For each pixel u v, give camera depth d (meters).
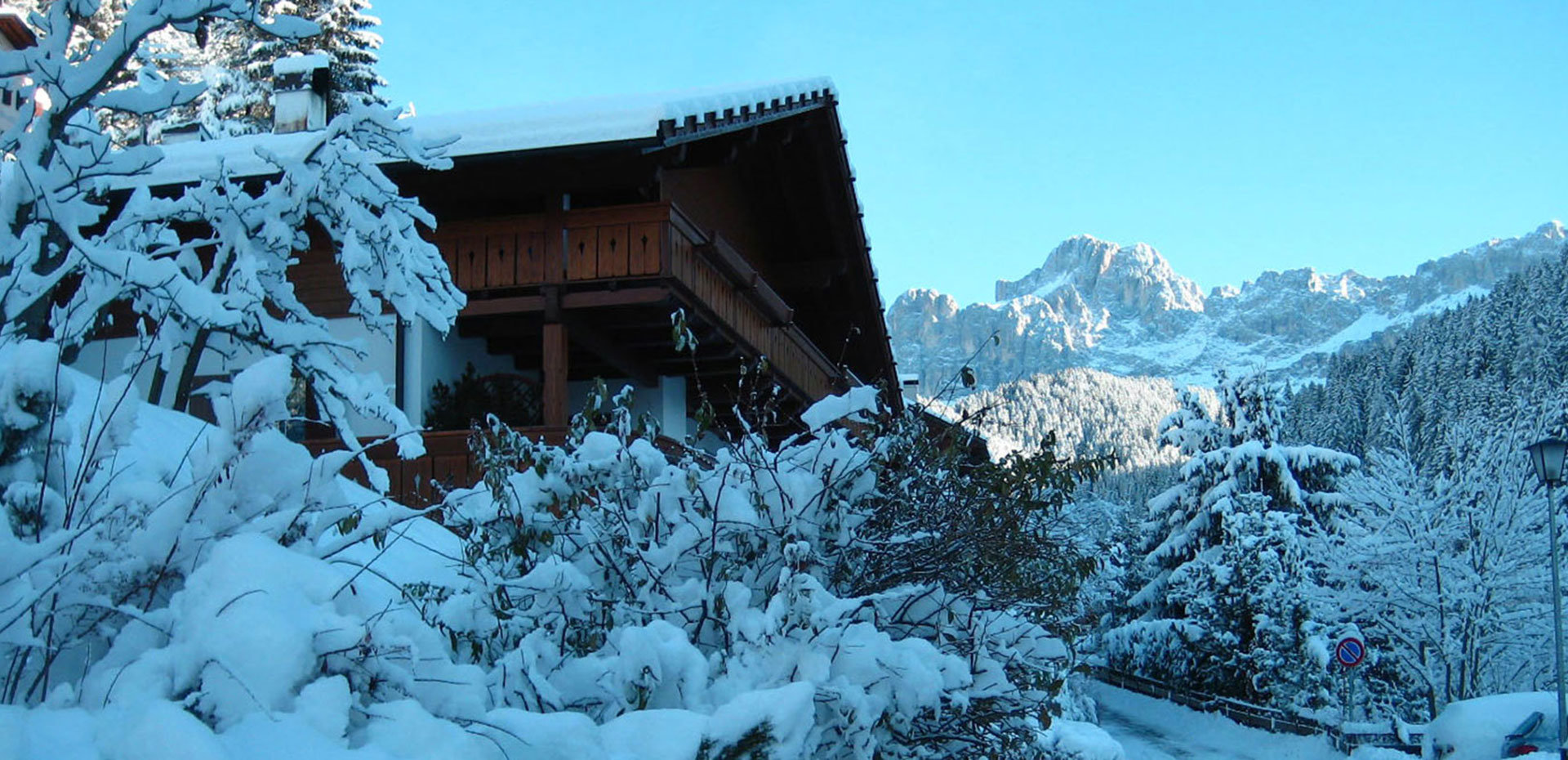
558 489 5.86
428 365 14.17
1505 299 93.81
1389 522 25.20
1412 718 26.28
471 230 13.80
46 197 6.34
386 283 9.16
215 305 6.19
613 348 15.73
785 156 17.62
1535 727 17.02
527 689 4.50
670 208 13.34
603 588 5.83
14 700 3.42
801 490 5.71
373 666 3.48
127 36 6.67
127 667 3.24
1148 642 37.16
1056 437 6.53
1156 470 97.25
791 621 4.80
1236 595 32.19
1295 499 36.66
